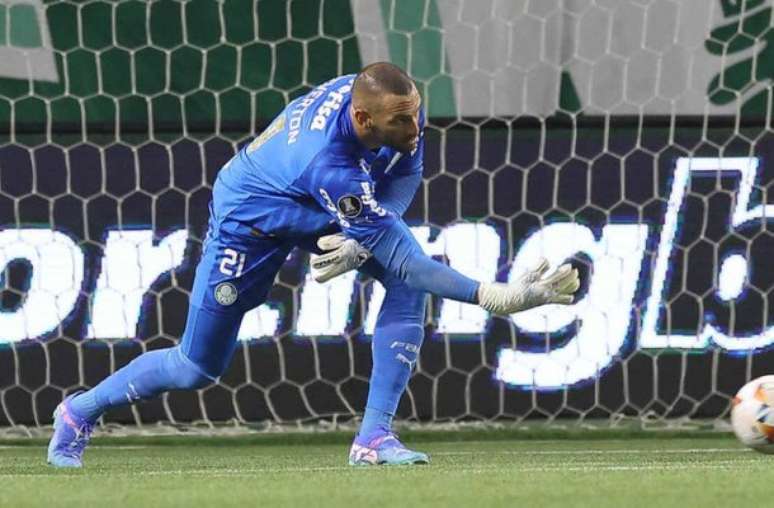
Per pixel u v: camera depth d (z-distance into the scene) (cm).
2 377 2047
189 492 1130
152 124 2070
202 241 2061
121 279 2053
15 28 2066
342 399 2061
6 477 1344
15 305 2048
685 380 2072
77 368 2047
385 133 1333
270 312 2064
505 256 2064
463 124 2073
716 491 1098
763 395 1492
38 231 2052
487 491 1109
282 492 1122
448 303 2066
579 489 1119
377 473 1333
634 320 2073
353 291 2062
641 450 1892
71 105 2064
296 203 1433
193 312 1521
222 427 2066
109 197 2059
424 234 2062
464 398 2064
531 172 2073
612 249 2070
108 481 1263
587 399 2070
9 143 2058
